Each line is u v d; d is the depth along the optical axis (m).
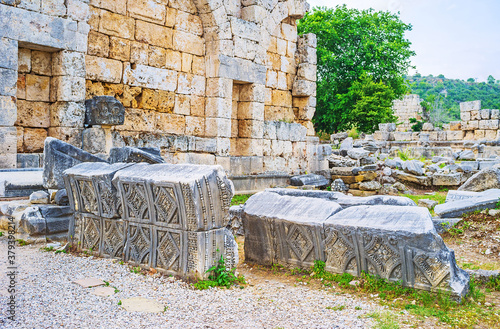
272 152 16.62
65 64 10.66
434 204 12.45
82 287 5.22
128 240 6.23
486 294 5.63
